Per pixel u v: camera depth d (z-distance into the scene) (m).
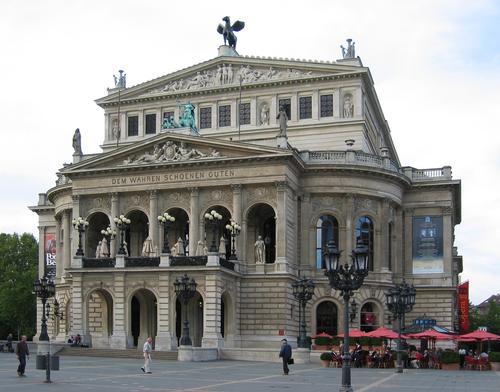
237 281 79.19
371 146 101.88
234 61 95.81
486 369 65.56
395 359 66.31
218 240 84.38
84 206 86.94
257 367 58.97
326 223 85.56
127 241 88.19
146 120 99.06
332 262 35.53
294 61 93.56
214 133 95.31
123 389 37.72
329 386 41.41
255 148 80.50
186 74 97.88
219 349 70.25
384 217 86.75
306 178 85.31
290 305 79.75
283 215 79.62
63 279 93.69
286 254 79.75
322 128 91.94
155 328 82.00
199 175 82.56
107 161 85.75
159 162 83.31
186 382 42.88
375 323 84.75
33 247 137.88
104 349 71.94
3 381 42.75
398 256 89.94
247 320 79.38
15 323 134.12
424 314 88.56
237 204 80.81
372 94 97.00
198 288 73.62
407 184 90.38
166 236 76.75
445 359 66.00
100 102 100.88
